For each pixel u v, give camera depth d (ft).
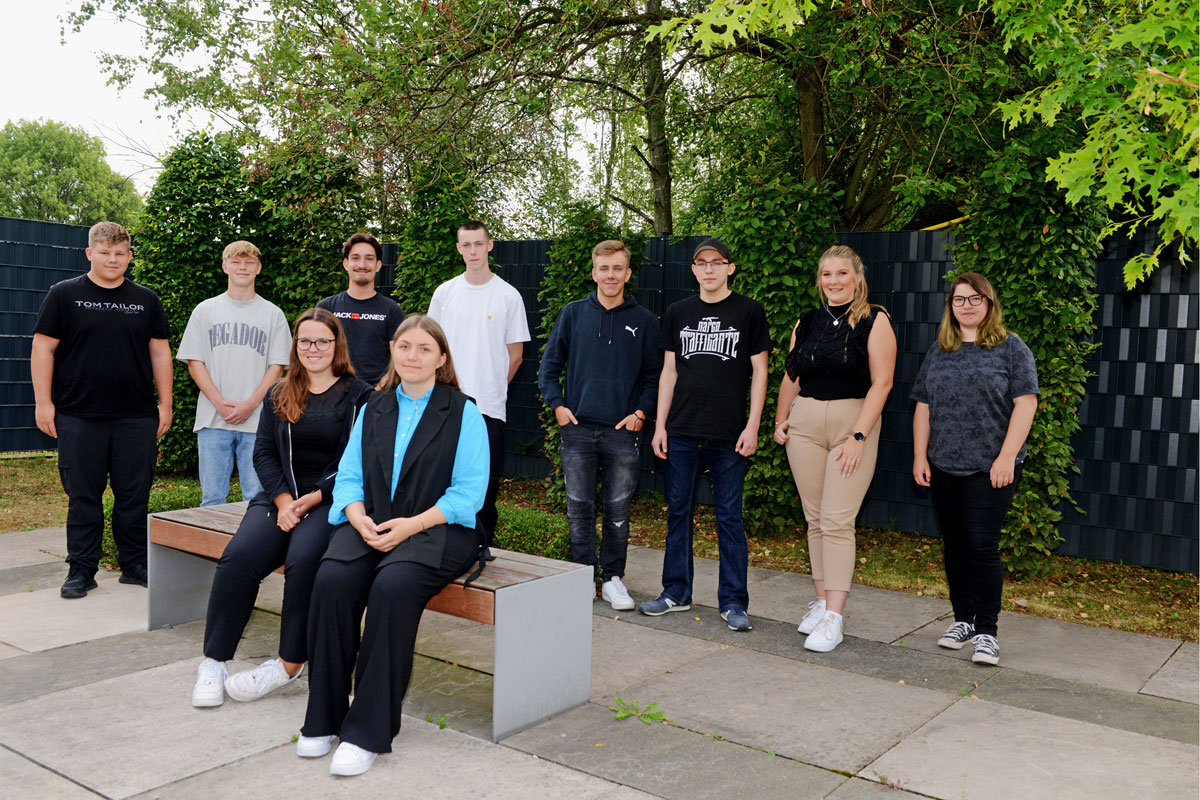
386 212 27.76
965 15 18.92
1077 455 18.42
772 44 23.70
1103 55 7.85
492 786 8.37
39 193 150.61
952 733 9.80
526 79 25.23
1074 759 9.11
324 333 11.27
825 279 13.17
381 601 8.80
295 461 11.34
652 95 26.55
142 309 15.11
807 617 13.69
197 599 13.76
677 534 14.60
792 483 19.67
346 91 21.97
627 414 14.89
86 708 10.07
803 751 9.30
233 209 26.32
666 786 8.44
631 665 12.11
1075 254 16.28
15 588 15.24
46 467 28.17
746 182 20.24
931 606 15.26
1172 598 15.88
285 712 10.09
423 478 9.68
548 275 23.38
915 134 23.65
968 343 12.62
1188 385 17.20
